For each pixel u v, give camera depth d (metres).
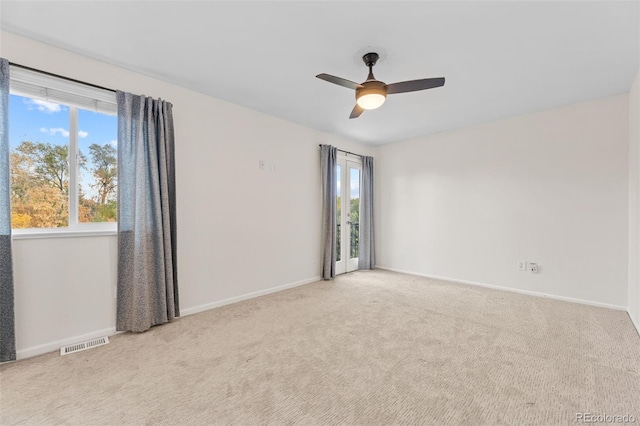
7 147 2.06
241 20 2.00
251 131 3.70
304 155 4.42
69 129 2.46
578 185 3.49
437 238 4.78
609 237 3.30
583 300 3.46
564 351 2.28
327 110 3.73
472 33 2.11
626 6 1.82
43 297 2.28
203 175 3.24
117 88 2.63
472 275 4.38
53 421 1.53
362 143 5.47
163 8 1.88
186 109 3.09
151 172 2.71
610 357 2.18
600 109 3.34
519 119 3.91
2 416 1.56
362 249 5.46
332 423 1.52
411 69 2.63
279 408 1.63
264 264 3.87
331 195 4.71
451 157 4.61
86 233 2.48
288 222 4.20
